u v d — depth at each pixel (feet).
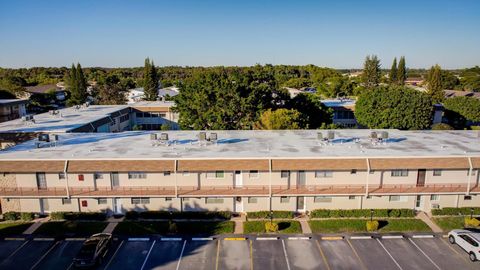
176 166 121.60
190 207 131.23
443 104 283.38
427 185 127.54
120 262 102.94
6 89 366.63
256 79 233.35
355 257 104.73
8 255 107.34
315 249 109.29
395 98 228.43
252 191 123.95
